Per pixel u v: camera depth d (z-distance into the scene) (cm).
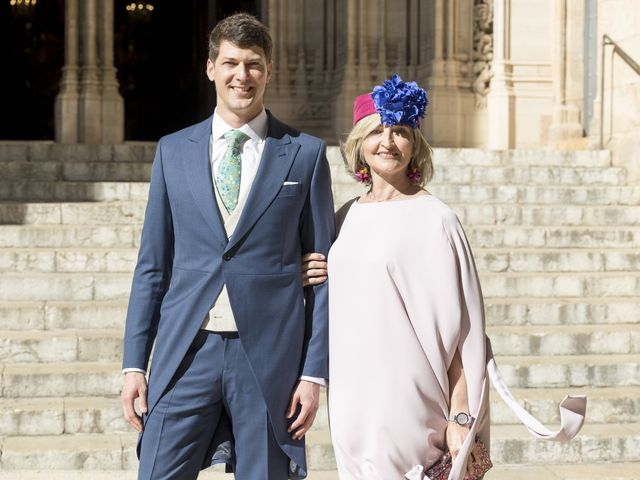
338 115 1394
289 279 333
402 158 336
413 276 328
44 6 1941
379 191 344
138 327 336
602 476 545
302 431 333
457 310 326
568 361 659
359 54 1402
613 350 691
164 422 328
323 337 337
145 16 1903
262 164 333
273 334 328
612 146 1027
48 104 1962
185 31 1962
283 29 1452
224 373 327
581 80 1200
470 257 334
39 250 768
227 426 342
